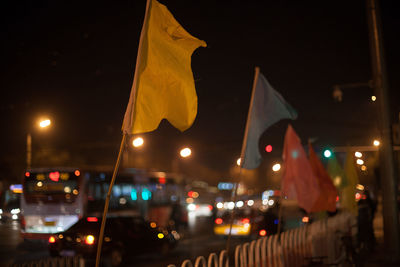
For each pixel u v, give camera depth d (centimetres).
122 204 2416
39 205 2142
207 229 3212
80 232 1545
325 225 1394
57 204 2133
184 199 3156
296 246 1198
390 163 1354
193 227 3447
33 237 2120
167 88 633
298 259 1202
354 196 1368
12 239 2438
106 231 1580
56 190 2145
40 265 836
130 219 1702
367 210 1536
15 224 2736
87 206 2155
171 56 637
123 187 2452
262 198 2895
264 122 948
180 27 650
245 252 898
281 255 1053
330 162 1366
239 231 2245
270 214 2175
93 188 2214
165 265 1570
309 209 1035
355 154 1576
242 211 2302
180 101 638
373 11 1394
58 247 1539
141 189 2614
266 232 2130
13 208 2766
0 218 2736
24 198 2158
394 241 1331
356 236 1526
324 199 1101
